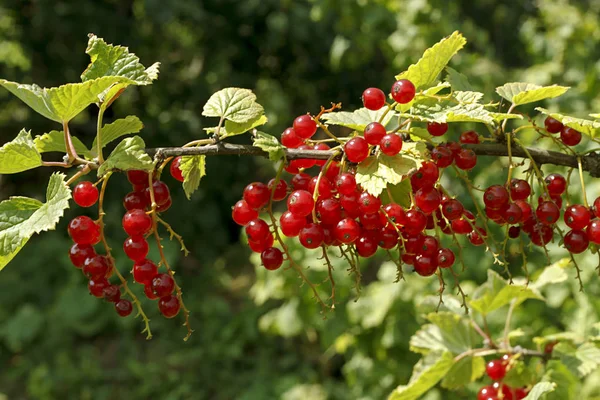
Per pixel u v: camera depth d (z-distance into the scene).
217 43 8.23
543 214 1.51
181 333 6.62
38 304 6.76
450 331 2.28
